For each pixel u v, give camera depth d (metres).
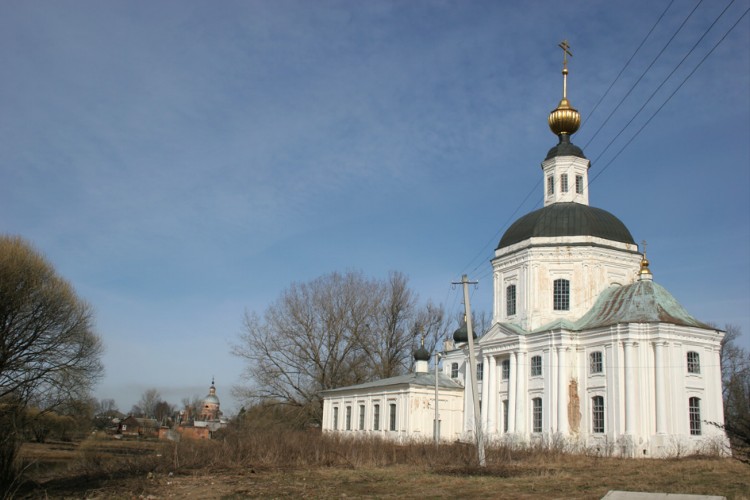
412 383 61.59
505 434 52.94
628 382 46.12
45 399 52.84
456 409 63.09
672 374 45.38
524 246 56.50
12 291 49.59
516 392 53.09
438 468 32.41
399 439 59.59
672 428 44.56
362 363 77.81
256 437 38.06
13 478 21.75
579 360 50.41
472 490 23.28
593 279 54.31
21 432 24.59
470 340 35.34
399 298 80.75
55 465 39.53
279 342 74.81
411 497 21.55
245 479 27.36
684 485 23.58
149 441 87.06
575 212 56.31
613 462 37.25
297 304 75.94
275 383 73.88
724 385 73.38
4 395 49.78
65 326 53.97
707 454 41.16
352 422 69.44
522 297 56.22
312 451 36.50
